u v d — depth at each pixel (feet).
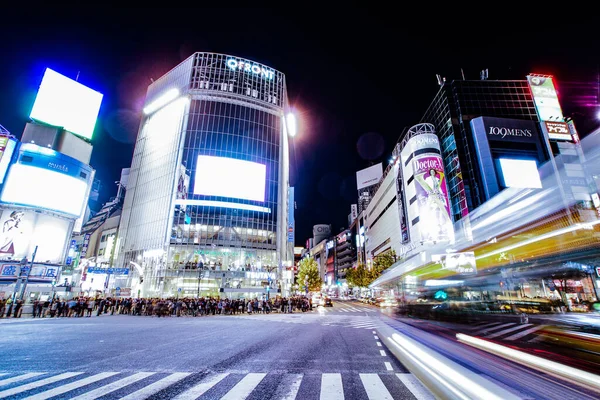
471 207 162.09
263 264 189.37
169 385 19.22
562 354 25.43
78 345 35.12
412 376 21.65
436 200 159.53
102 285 144.77
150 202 203.41
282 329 55.21
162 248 179.42
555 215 31.58
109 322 69.26
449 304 48.85
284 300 122.11
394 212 220.64
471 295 45.93
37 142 141.38
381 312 104.17
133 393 17.62
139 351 31.45
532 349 28.09
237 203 194.18
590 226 28.96
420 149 171.83
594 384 17.69
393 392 17.93
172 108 222.89
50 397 16.89
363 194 359.25
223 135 208.33
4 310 77.30
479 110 180.04
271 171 215.10
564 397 15.74
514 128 170.50
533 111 178.60
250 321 75.10
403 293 70.33
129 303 106.11
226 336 44.32
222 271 171.53
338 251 456.45
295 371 23.08
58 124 146.61
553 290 33.96
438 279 51.93
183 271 168.86
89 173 144.15
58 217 131.03
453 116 181.57
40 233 124.88
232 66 230.07
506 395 14.78
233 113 216.95
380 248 266.57
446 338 37.17
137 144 239.50
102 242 270.26
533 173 161.99
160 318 87.04
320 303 172.76
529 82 183.93
